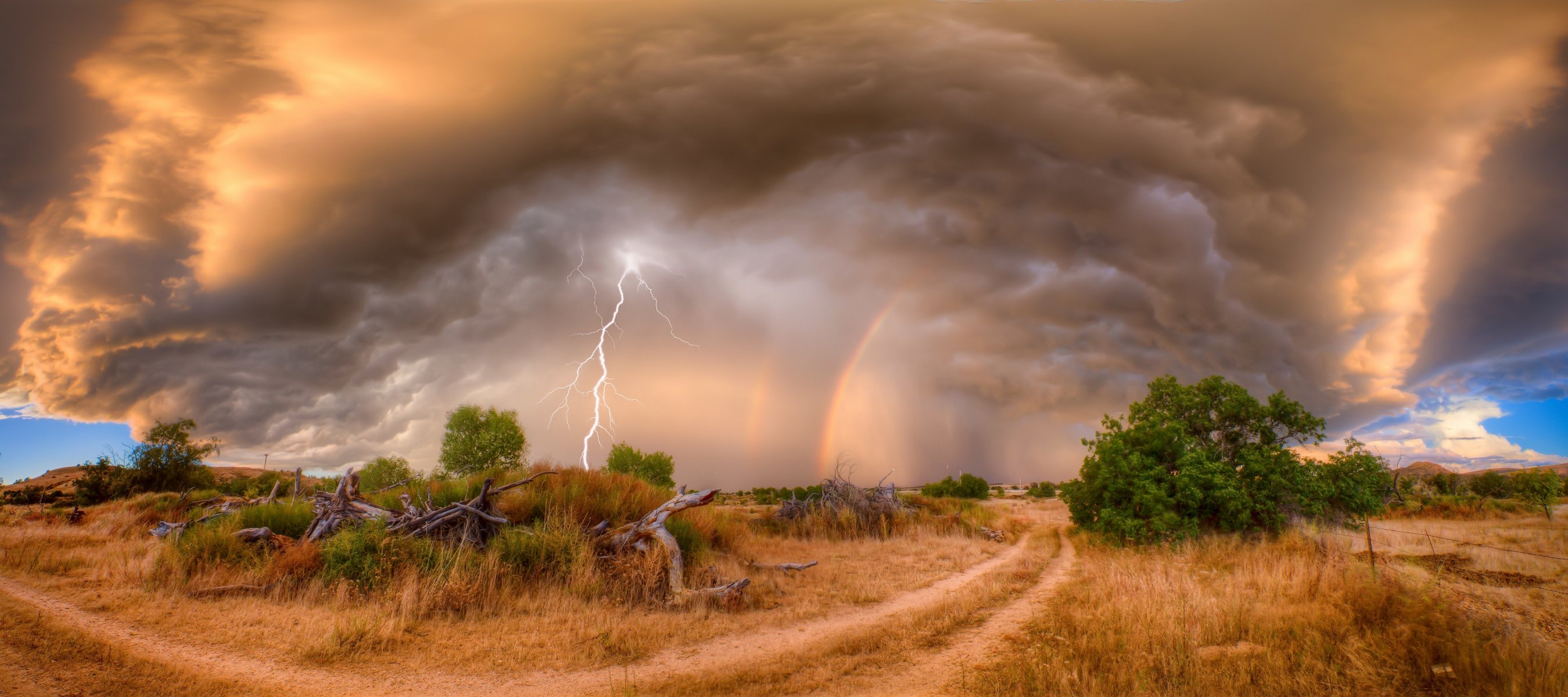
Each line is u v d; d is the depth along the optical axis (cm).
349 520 1378
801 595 1232
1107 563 1445
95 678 677
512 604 1054
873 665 783
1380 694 571
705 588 1187
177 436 3828
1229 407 1773
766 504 4769
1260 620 774
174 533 1514
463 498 1537
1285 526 1551
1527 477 2608
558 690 706
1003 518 2864
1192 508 1614
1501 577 923
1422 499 2647
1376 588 762
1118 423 1875
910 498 3061
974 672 727
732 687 712
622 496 1636
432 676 739
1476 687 563
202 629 882
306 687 692
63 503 4156
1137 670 637
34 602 991
